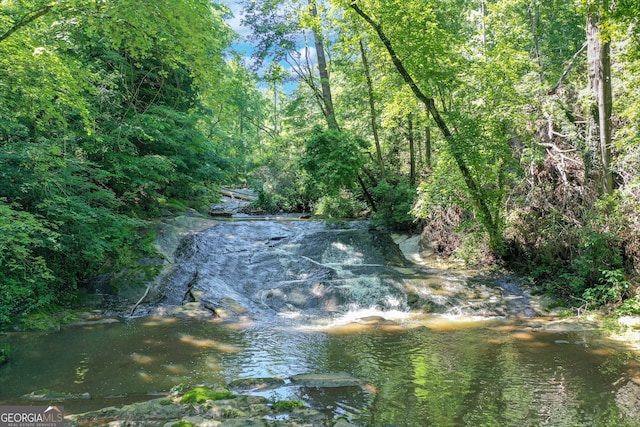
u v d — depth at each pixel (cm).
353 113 1986
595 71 1009
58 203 948
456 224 1298
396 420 466
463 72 1143
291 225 1577
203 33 823
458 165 1096
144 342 761
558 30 1914
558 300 957
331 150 1560
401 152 1945
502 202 1144
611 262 917
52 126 1022
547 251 1044
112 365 647
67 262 1016
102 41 1148
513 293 1023
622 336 750
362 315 959
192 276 1125
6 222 735
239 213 2188
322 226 1583
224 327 860
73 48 1048
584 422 454
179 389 552
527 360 655
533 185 1081
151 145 1426
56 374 612
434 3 1398
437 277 1112
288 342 765
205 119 1622
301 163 1590
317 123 1877
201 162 1659
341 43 1555
